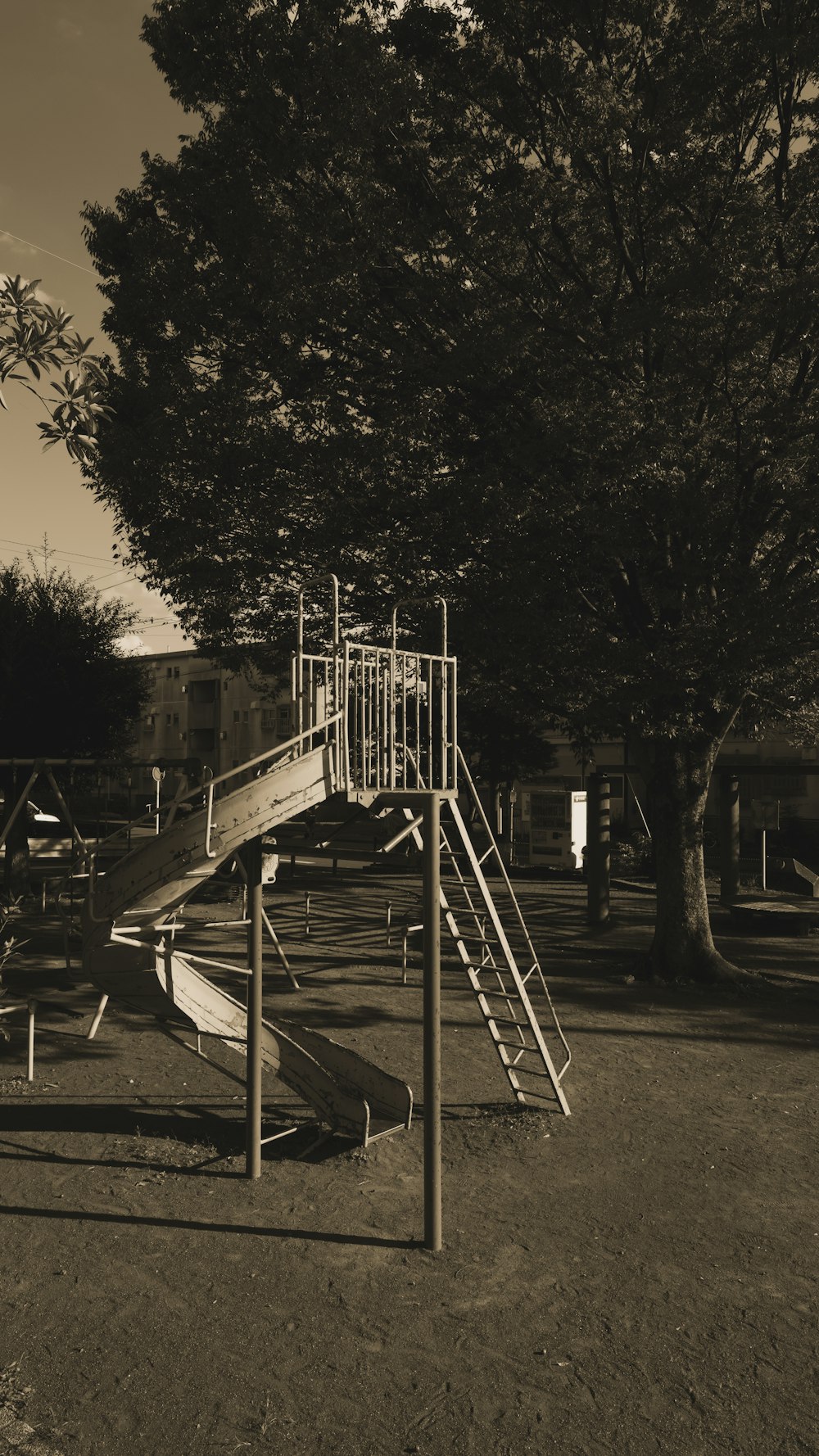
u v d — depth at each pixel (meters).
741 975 12.79
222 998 7.09
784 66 10.38
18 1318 4.52
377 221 10.31
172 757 53.38
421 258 10.84
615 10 10.38
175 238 11.52
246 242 10.73
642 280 10.89
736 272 9.47
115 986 6.76
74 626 22.28
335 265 10.32
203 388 11.19
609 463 9.84
